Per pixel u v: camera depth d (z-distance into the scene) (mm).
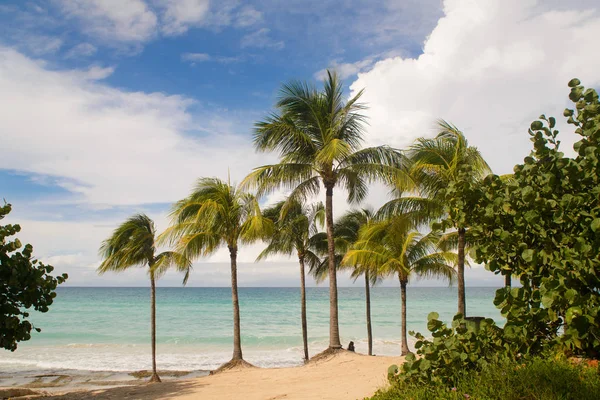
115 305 80375
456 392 4051
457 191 4246
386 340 34906
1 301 7742
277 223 21578
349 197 17484
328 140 15820
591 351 3881
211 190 18797
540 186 3898
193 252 18125
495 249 4109
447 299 104562
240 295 138500
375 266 19797
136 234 18484
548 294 3285
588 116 3730
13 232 7949
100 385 19344
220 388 12484
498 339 4234
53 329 43750
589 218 3498
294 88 16031
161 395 12086
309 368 14555
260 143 16016
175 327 46125
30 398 12836
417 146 14797
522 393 3809
